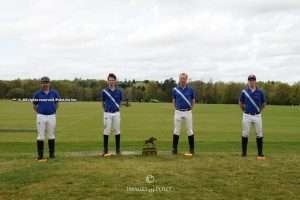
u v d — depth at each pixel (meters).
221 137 31.20
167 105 114.31
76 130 37.69
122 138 29.84
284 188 11.94
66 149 21.58
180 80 16.50
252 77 15.83
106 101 16.33
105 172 13.17
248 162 14.73
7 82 147.12
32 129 38.81
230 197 11.24
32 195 11.27
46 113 15.42
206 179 12.60
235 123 48.97
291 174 13.17
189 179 12.59
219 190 11.73
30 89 147.75
